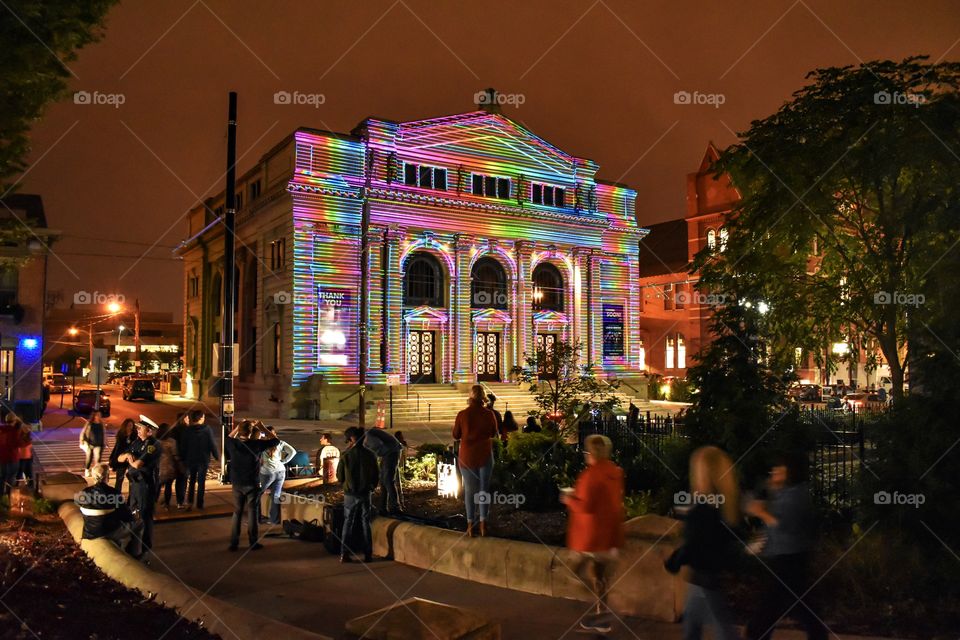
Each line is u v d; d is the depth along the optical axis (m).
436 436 32.72
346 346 40.12
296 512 12.80
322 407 38.47
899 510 8.35
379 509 12.96
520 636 7.34
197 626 7.29
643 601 7.71
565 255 48.00
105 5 10.36
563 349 20.28
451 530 10.57
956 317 8.80
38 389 32.41
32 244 29.03
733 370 10.34
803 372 59.69
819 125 13.11
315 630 7.76
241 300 47.78
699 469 6.07
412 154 42.97
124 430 14.56
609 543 7.59
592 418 17.08
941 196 11.73
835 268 14.27
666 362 61.31
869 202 13.85
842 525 9.80
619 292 50.19
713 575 5.85
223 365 19.19
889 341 12.98
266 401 42.31
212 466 21.64
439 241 43.50
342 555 10.70
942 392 8.48
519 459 13.29
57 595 8.09
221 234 53.00
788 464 6.41
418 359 43.22
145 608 7.98
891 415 9.01
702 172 54.88
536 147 47.38
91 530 10.56
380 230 41.34
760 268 13.08
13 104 10.45
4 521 12.61
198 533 12.82
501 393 43.06
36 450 26.12
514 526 11.23
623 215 51.00
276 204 41.66
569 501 7.83
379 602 8.70
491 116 45.62
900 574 7.82
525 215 46.12
